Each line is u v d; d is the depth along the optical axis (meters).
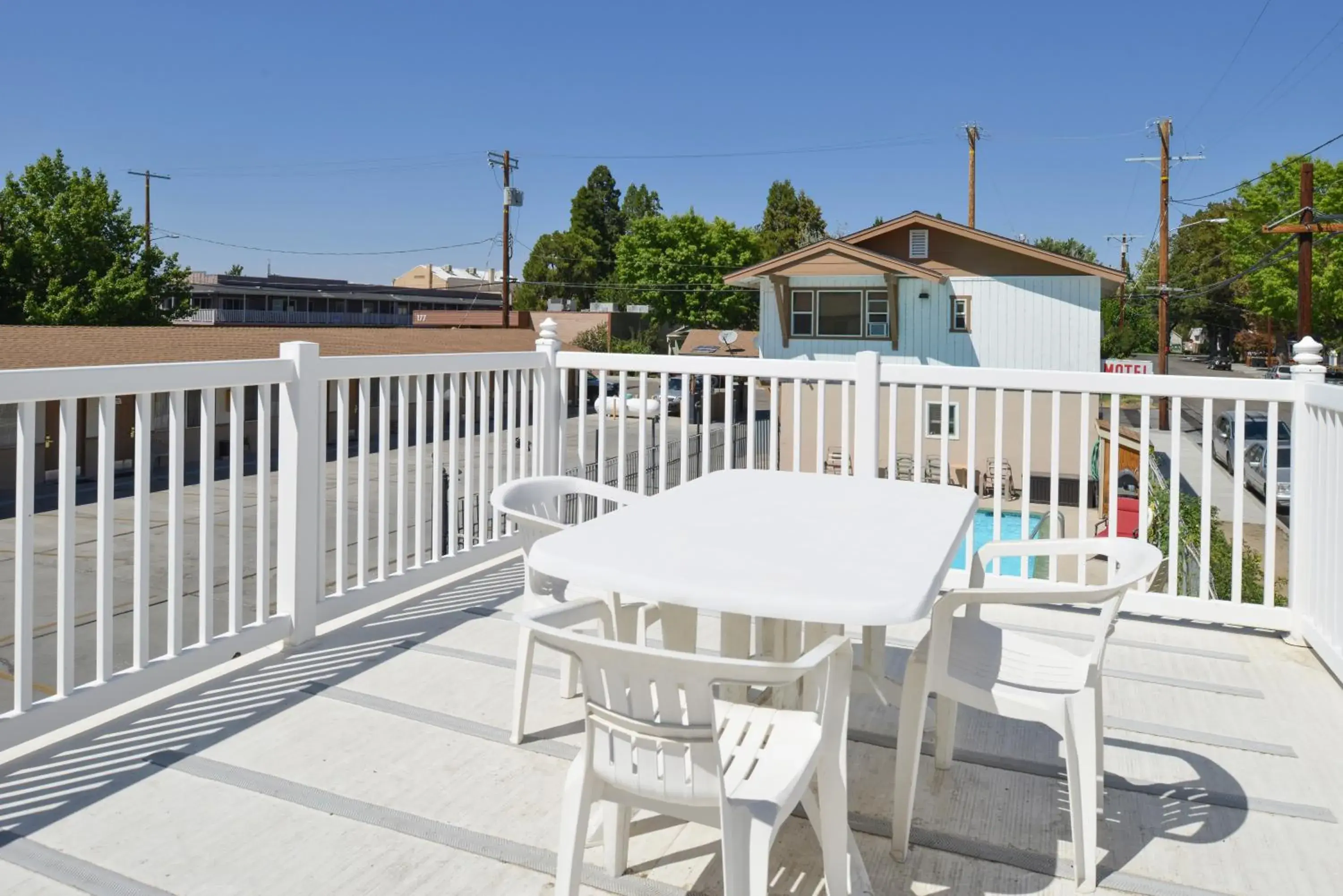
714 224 47.62
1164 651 3.25
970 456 3.71
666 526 2.00
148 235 28.97
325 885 1.81
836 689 1.62
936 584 1.55
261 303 48.72
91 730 2.45
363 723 2.56
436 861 1.90
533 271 65.31
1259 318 52.44
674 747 1.38
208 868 1.86
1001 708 1.83
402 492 3.65
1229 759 2.41
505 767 2.31
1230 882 1.84
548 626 1.44
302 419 3.09
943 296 18.80
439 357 3.79
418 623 3.44
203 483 2.71
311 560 3.18
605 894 1.79
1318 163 30.72
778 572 1.59
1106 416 28.33
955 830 2.04
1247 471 16.17
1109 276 17.81
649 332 44.97
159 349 17.52
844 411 3.89
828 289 19.31
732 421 4.16
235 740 2.44
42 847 1.91
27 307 26.42
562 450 4.69
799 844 1.98
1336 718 2.67
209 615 2.78
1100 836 2.02
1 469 15.12
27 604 2.19
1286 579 9.14
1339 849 1.97
